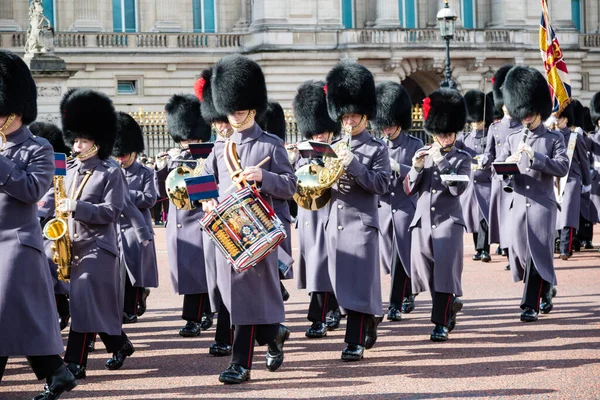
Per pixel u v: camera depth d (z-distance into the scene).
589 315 18.42
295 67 64.94
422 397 12.84
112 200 14.34
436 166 16.78
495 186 25.59
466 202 27.59
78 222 14.30
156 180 19.47
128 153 19.62
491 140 24.58
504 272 25.20
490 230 25.73
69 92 15.19
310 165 15.25
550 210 18.25
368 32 65.69
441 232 16.66
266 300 13.86
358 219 15.35
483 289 22.28
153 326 18.73
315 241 17.16
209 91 16.84
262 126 21.52
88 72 64.00
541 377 13.72
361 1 69.31
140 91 65.06
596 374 13.81
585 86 75.81
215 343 15.82
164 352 16.19
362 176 15.03
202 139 20.28
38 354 12.34
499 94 26.86
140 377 14.38
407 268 18.72
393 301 18.78
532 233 18.16
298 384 13.68
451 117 16.69
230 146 13.93
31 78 12.98
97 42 64.12
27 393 13.75
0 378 12.62
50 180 12.68
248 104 14.16
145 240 17.69
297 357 15.55
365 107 15.74
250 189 13.39
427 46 66.31
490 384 13.41
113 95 64.50
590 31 76.69
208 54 65.75
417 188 17.06
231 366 13.86
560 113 26.33
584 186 27.88
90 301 14.19
